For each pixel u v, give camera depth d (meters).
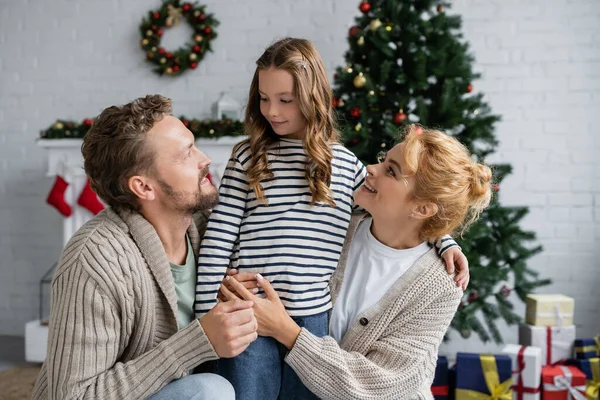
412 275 1.49
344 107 2.87
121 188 1.35
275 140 1.56
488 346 3.50
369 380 1.39
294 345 1.37
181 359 1.27
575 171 3.44
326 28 3.58
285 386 1.46
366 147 2.81
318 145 1.48
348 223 1.55
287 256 1.45
